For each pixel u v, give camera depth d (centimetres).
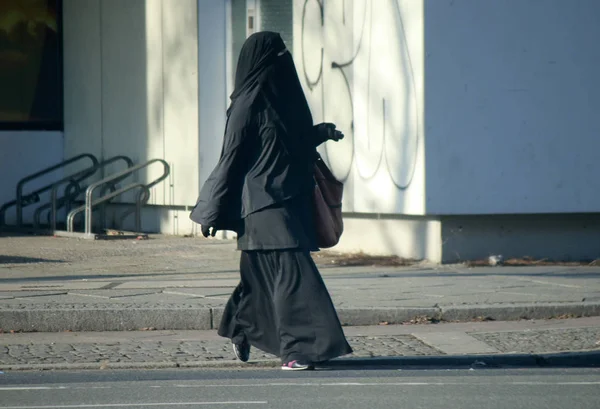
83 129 8519
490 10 5056
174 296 3975
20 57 8662
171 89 7212
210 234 2895
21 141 8650
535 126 5119
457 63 5025
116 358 3050
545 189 5131
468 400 2431
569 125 5159
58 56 8756
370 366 2964
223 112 6744
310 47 5922
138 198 7225
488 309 3712
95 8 8281
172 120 7219
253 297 2853
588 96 5178
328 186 2878
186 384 2677
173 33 7169
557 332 3412
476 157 5053
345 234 5709
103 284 4406
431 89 5003
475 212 5050
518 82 5097
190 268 5159
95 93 8319
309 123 2862
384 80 5253
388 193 5250
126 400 2458
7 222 8612
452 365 2995
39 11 8719
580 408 2333
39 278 4709
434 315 3691
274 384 2664
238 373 2856
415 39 5022
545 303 3781
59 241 6744
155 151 7469
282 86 2828
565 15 5144
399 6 5125
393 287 4228
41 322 3600
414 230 5200
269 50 2816
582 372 2867
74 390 2598
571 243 5238
